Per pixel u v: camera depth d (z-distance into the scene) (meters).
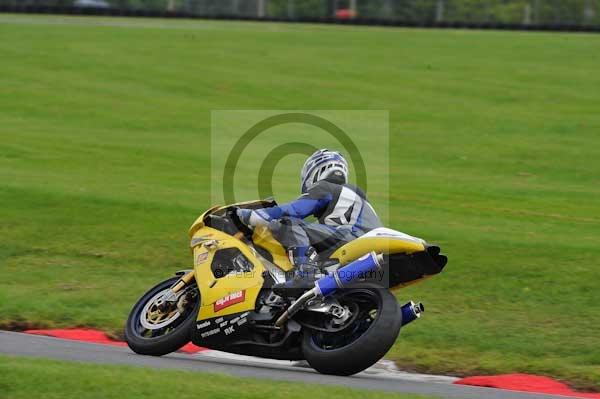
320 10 196.38
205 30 151.00
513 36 157.12
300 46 137.25
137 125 84.31
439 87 110.50
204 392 19.61
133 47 128.38
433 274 25.81
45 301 35.50
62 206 50.62
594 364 30.06
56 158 66.88
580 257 42.03
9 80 102.25
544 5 191.62
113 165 65.56
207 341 26.75
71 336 32.09
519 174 70.44
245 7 192.75
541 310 35.62
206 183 60.62
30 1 179.00
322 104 98.69
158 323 27.67
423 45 142.38
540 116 95.56
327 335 25.31
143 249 44.09
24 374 20.27
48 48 123.56
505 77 118.19
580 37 156.88
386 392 21.58
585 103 103.12
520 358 30.55
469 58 131.38
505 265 40.72
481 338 32.34
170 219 49.00
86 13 170.25
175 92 101.50
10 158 65.56
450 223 50.31
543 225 50.75
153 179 60.94
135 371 21.64
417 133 86.00
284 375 24.81
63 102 92.75
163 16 176.38
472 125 90.44
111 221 48.28
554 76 119.50
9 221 47.62
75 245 44.47
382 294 24.55
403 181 65.75
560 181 67.94
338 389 21.06
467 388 25.86
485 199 59.28
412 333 32.81
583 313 35.12
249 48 133.25
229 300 26.28
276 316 25.81
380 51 135.25
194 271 27.59
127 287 38.50
